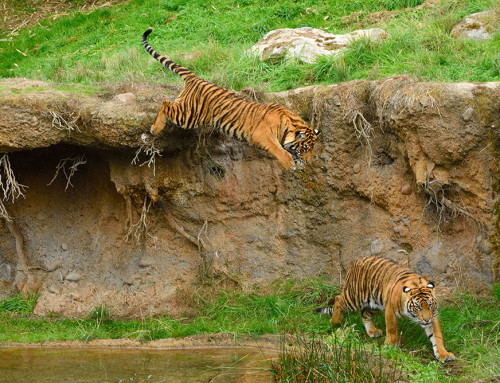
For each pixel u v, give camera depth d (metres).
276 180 12.51
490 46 14.10
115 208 13.32
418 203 11.59
